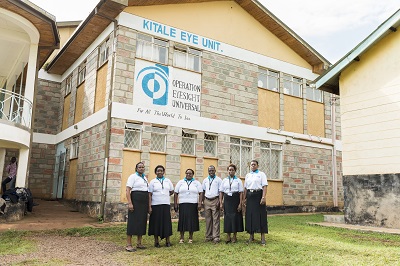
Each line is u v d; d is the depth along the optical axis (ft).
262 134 51.55
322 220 41.52
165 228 24.76
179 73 44.98
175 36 45.34
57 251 23.13
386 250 23.25
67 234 29.86
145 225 23.91
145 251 23.21
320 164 57.72
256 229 24.99
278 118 54.08
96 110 44.29
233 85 49.70
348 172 38.01
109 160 38.58
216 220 26.35
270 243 25.59
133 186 24.06
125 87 40.57
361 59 38.52
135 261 20.43
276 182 52.29
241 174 48.98
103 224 35.47
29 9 36.29
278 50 56.03
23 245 24.54
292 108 56.13
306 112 57.67
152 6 44.09
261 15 53.11
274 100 54.19
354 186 37.27
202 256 21.43
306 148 56.49
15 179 39.96
